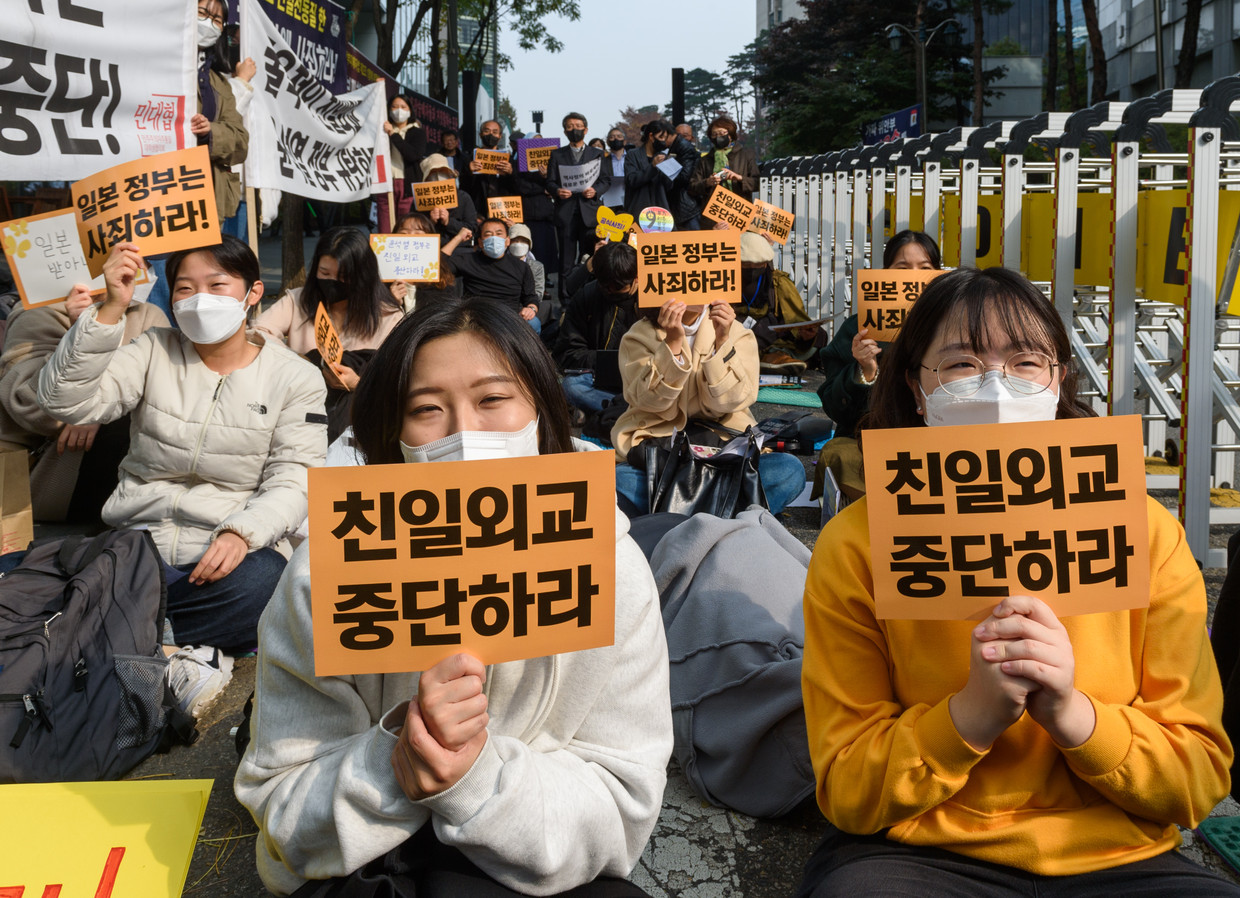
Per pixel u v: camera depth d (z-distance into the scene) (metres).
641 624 1.55
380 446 1.50
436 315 1.44
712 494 4.08
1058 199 4.81
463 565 1.33
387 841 1.38
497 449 1.41
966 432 1.44
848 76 43.38
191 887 2.19
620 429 4.38
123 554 2.80
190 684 2.87
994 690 1.35
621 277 5.95
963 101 43.38
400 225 7.14
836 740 1.59
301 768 1.46
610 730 1.53
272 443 3.41
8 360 4.27
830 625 1.64
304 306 4.90
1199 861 2.21
